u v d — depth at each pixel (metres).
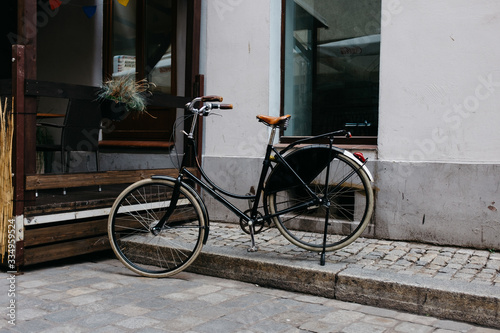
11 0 6.96
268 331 2.75
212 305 3.19
